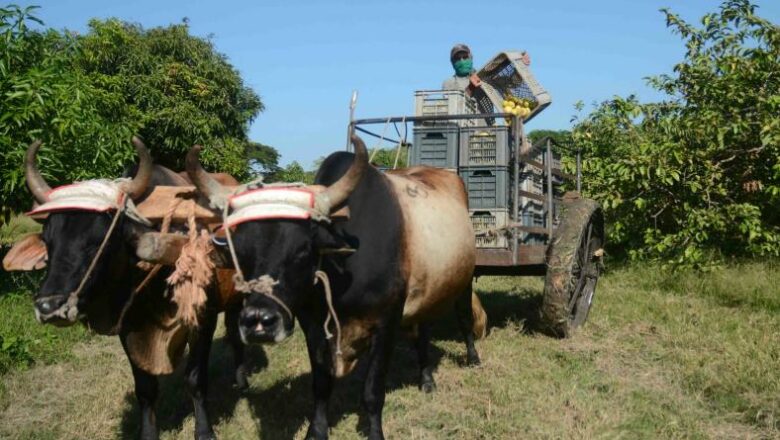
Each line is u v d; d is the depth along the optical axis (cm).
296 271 324
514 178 593
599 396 479
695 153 870
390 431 436
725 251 907
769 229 893
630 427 426
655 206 925
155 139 1536
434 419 452
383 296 392
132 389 516
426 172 534
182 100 1558
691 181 867
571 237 580
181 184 442
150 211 381
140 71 1539
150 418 410
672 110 963
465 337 566
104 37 1491
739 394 462
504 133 613
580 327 636
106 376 551
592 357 561
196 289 355
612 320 669
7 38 773
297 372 563
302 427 452
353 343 397
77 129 782
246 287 312
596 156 1005
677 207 905
